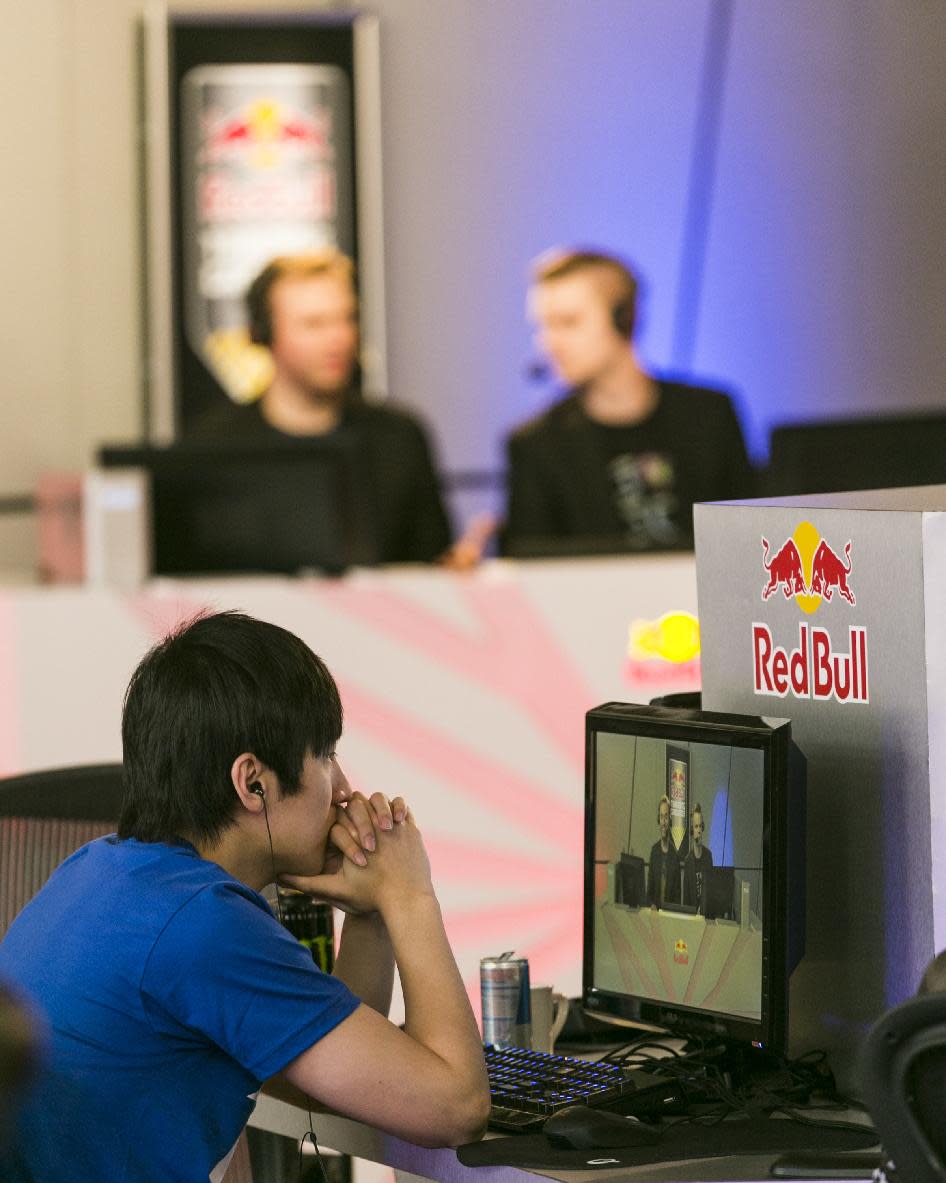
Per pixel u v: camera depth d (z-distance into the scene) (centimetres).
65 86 1313
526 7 1384
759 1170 332
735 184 1406
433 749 828
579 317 1133
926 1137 260
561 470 1131
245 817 367
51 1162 347
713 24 1397
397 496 1108
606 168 1398
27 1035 176
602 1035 436
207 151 1326
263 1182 455
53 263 1313
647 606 834
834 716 385
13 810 480
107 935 353
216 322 1331
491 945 828
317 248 1337
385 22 1370
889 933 374
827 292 1413
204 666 365
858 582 377
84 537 895
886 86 1412
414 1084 350
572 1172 336
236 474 875
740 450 1146
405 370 1384
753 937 376
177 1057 353
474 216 1386
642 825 401
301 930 442
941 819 361
